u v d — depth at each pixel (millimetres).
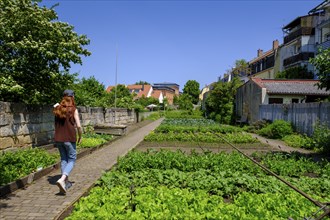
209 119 42562
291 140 17484
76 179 7859
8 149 10453
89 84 30078
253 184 6609
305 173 8805
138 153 10219
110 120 25438
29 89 12477
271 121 24922
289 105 21609
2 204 5773
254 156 11109
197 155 10445
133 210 5172
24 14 11812
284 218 4723
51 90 13469
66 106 6945
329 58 11055
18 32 11953
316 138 14805
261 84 28719
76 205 5105
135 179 6945
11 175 7043
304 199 5684
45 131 13430
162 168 8555
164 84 154250
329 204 4453
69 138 6840
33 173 7566
